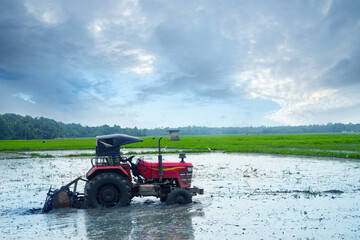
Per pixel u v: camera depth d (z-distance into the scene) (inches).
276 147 1835.6
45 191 510.0
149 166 404.8
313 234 267.3
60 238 261.1
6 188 541.3
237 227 288.0
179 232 273.0
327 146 1808.6
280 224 297.4
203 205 382.6
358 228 283.9
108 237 260.4
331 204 381.7
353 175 652.7
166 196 409.4
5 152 1899.6
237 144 2379.4
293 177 629.3
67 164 1024.2
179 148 1989.4
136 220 313.9
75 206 377.1
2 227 298.4
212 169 805.2
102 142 387.2
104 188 371.2
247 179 611.2
